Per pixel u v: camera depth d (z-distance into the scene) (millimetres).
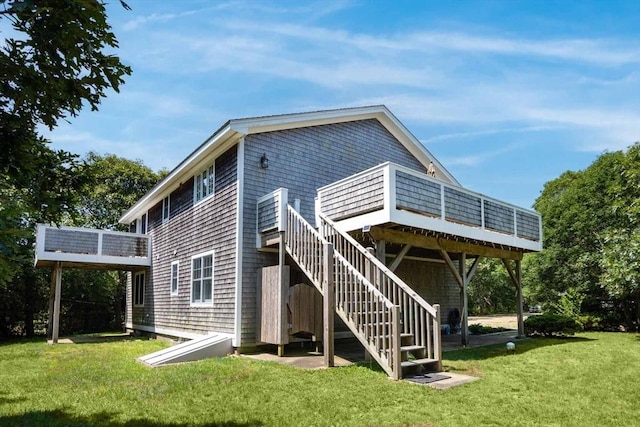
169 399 5484
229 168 10570
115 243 15602
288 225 9078
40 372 7824
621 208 13539
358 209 8562
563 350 9219
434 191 8922
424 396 5359
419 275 14156
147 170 27062
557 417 4609
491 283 31016
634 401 5203
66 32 3064
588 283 17078
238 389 5832
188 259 12625
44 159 3693
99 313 22234
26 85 3092
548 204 21000
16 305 19203
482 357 8281
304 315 9023
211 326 10719
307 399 5289
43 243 14234
